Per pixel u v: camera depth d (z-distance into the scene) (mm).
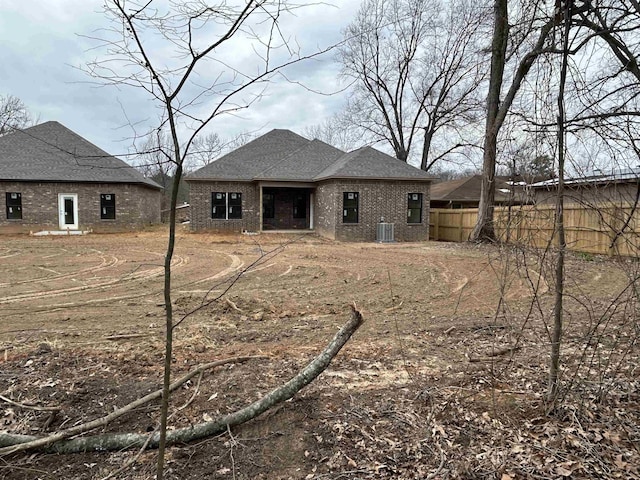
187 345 4973
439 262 12445
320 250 15555
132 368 4215
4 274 9883
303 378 3354
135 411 3385
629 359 4312
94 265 11305
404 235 20359
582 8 3080
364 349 4863
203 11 1915
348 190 19625
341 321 6145
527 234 3400
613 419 3279
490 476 2686
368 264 12016
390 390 3803
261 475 2703
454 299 7668
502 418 3334
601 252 12633
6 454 2701
